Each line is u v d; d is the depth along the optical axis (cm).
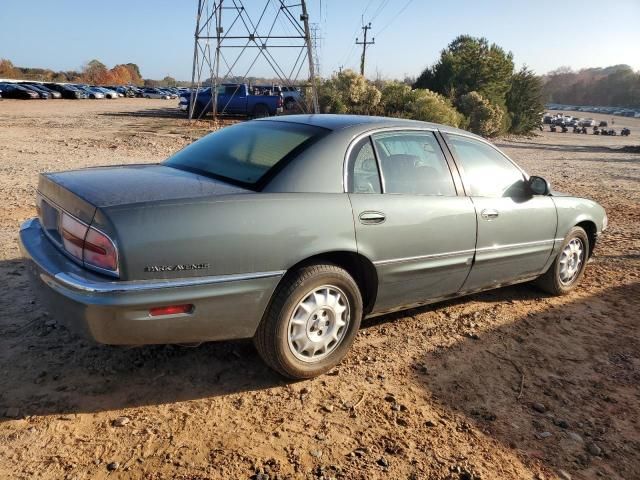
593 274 593
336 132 355
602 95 16950
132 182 317
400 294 380
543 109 4481
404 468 269
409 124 398
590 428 314
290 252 311
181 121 2783
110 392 314
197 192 302
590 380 368
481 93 3866
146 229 273
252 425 293
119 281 269
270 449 275
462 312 465
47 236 329
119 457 262
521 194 457
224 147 376
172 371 340
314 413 308
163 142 1714
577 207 507
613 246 714
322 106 2889
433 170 398
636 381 370
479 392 342
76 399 304
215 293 290
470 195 414
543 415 323
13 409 290
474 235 408
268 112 3080
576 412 329
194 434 282
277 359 322
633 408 338
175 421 292
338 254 341
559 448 295
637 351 414
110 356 349
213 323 297
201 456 266
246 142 371
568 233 502
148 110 3809
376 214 347
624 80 16512
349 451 278
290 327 324
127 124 2455
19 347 353
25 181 902
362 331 416
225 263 292
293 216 312
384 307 379
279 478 255
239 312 303
